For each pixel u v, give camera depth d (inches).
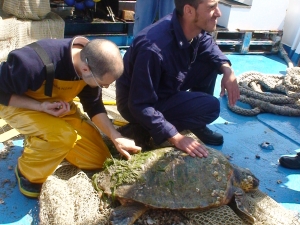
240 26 155.5
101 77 57.7
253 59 155.7
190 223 60.6
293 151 92.9
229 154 88.6
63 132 64.4
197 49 74.5
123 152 66.2
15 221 62.9
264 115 109.7
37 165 65.7
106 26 144.0
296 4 156.9
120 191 60.1
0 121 87.4
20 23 119.3
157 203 59.0
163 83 73.0
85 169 70.8
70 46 60.9
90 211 58.7
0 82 60.6
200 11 63.9
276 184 79.5
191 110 76.4
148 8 115.9
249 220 61.2
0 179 71.9
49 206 58.4
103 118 70.2
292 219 63.2
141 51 66.2
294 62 157.6
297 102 114.8
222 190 61.4
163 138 67.7
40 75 59.5
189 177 61.5
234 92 78.8
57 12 139.3
